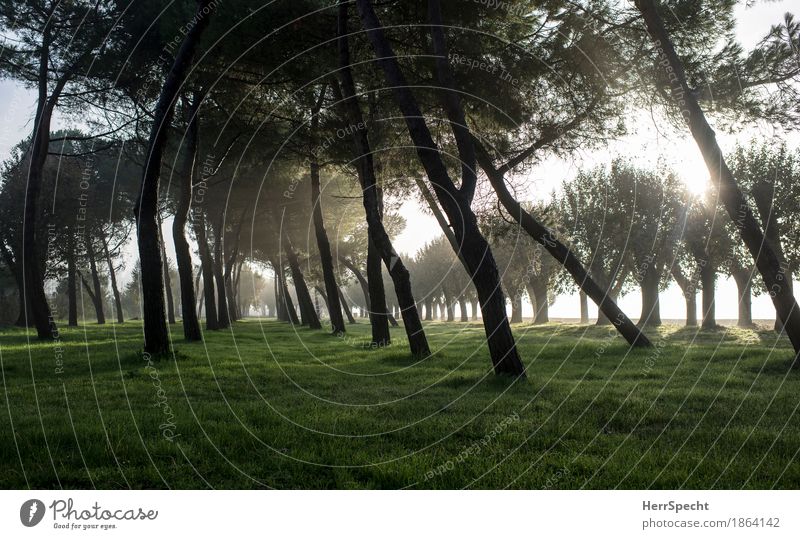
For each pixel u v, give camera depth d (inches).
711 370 457.4
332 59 648.4
